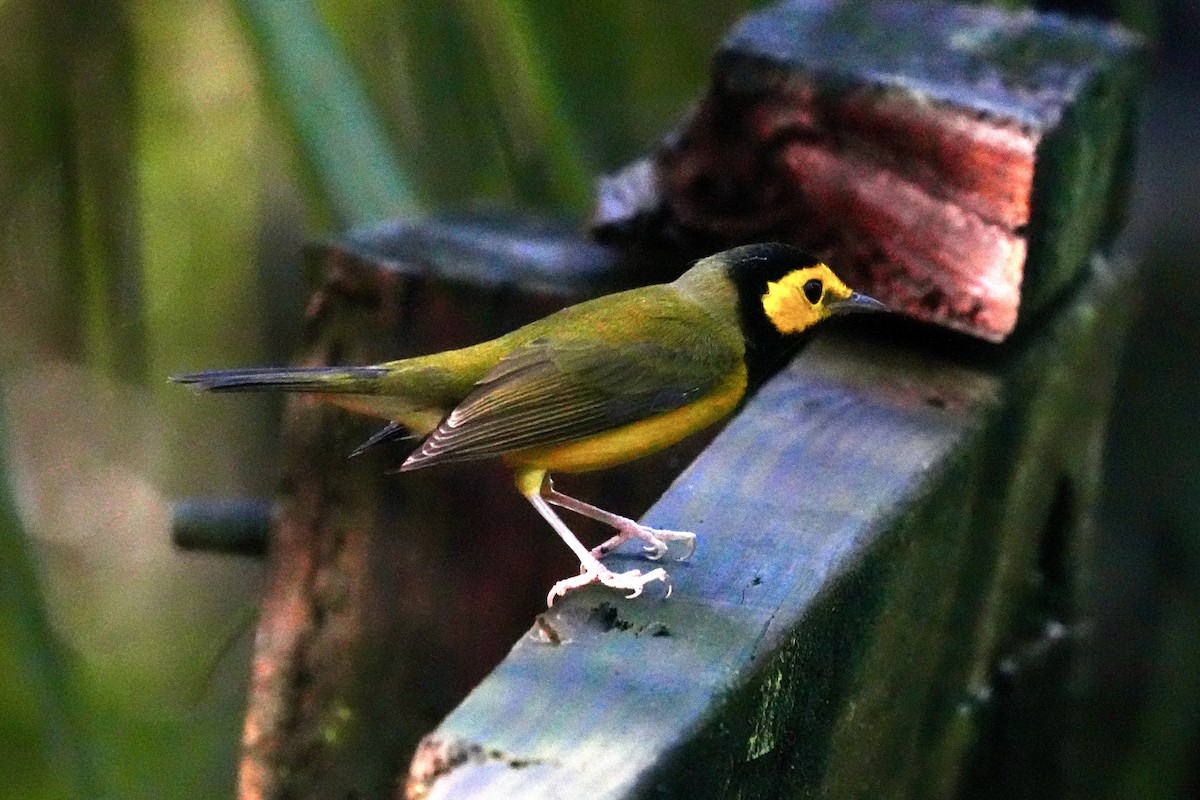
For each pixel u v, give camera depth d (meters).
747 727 5.82
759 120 8.90
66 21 12.08
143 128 14.40
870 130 8.64
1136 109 10.20
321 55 9.87
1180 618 13.59
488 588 9.16
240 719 13.64
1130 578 14.54
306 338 9.48
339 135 9.84
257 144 15.02
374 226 9.86
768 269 8.09
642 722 5.33
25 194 14.13
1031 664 10.10
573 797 4.89
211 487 18.34
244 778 9.62
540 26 10.69
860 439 7.81
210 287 15.84
